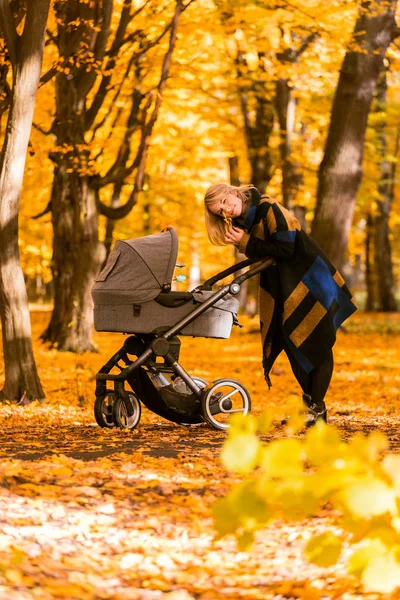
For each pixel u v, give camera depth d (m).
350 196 24.34
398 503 3.51
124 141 22.89
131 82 23.08
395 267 62.31
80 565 4.56
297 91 25.38
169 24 19.36
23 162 12.12
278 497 3.51
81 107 20.81
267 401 13.84
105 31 16.61
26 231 43.50
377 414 11.52
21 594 3.97
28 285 70.19
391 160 34.91
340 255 24.52
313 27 20.45
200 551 4.88
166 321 8.86
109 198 39.41
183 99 26.94
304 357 8.53
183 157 35.44
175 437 8.32
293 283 8.58
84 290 22.75
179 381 9.52
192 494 5.76
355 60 23.36
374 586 3.49
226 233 8.68
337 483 3.48
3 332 12.53
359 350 24.66
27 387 12.47
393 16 23.09
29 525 5.01
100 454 7.09
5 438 8.52
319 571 4.55
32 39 11.69
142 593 4.26
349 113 23.86
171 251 8.85
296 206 32.34
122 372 8.84
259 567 4.66
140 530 5.14
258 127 31.20
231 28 19.56
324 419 8.82
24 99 11.88
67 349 22.80
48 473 6.12
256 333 30.34
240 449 3.48
